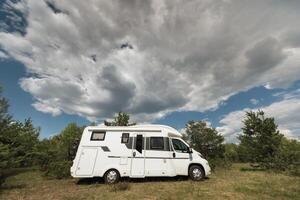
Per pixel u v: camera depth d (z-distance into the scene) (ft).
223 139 90.17
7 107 46.75
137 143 37.35
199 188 30.45
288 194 26.16
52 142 73.97
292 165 48.85
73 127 86.22
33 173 56.29
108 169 35.73
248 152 57.82
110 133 37.81
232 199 24.57
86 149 36.63
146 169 36.09
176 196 26.14
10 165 39.60
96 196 27.22
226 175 44.78
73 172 35.42
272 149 55.47
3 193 30.19
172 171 36.50
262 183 33.86
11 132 48.44
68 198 26.55
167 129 39.06
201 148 89.25
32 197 27.58
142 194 27.61
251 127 58.54
